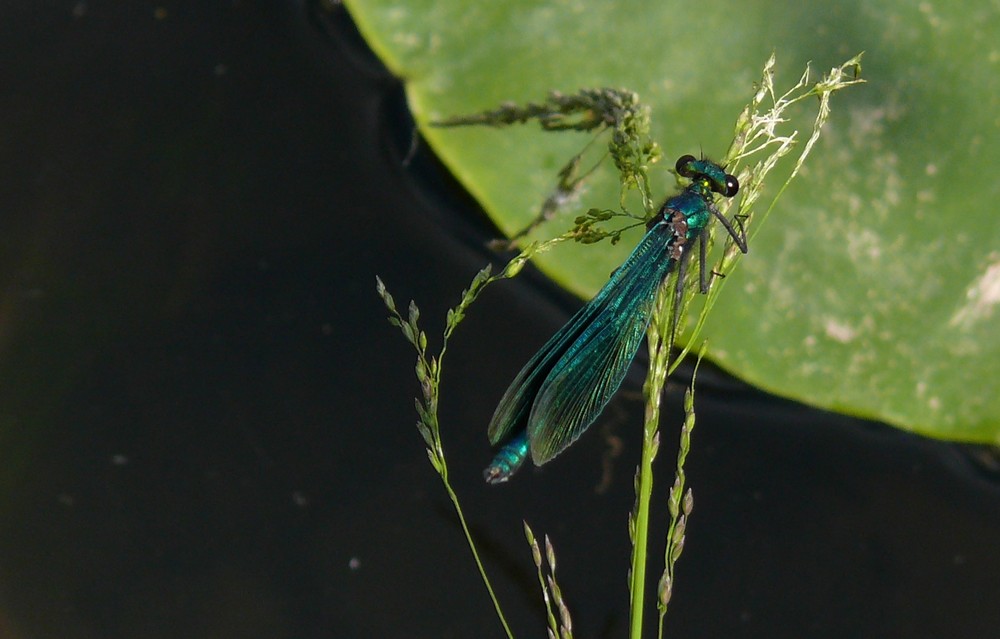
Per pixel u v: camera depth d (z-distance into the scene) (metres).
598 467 0.64
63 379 0.64
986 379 0.64
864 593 0.63
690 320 0.64
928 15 0.64
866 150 0.64
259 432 0.64
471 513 0.64
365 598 0.63
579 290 0.64
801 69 0.64
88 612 0.63
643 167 0.61
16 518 0.64
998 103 0.64
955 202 0.64
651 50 0.64
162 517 0.64
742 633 0.63
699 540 0.64
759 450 0.64
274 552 0.64
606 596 0.63
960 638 0.63
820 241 0.64
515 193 0.64
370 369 0.64
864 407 0.64
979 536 0.64
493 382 0.64
